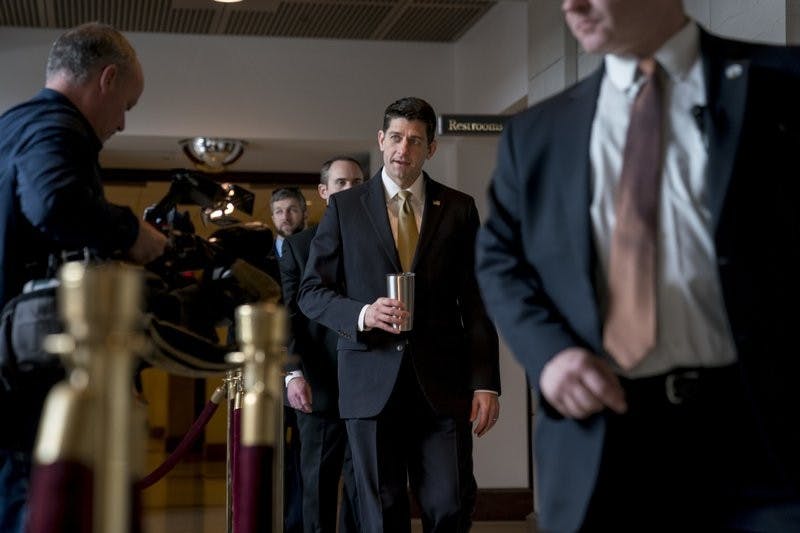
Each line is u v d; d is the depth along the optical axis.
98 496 1.78
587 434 2.08
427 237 4.60
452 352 4.53
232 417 4.35
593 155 2.17
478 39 9.41
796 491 2.00
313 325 5.83
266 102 9.77
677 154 2.11
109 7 8.88
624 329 2.06
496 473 9.34
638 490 2.09
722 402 2.06
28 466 2.88
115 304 1.77
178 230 3.27
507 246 2.29
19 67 9.31
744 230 2.04
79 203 2.90
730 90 2.09
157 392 21.00
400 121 4.76
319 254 4.78
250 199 3.57
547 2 7.61
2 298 2.94
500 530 8.68
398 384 4.46
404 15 9.20
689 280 2.06
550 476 2.14
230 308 3.09
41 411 2.87
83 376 1.82
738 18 5.17
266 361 2.65
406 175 4.73
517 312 2.18
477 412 4.52
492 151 9.62
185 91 9.67
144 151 10.27
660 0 2.10
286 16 9.20
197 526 8.79
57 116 3.02
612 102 2.19
